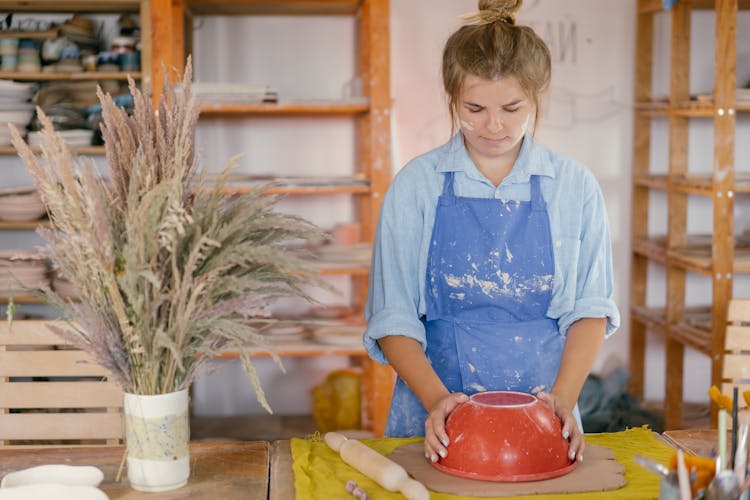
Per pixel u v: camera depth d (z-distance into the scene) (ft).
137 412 4.80
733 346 7.16
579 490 4.76
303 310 13.47
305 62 13.46
